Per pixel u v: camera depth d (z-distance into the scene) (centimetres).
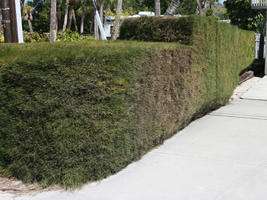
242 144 562
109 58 401
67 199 376
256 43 2181
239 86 1260
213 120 738
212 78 759
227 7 2544
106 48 440
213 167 459
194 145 558
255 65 1686
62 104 393
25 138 408
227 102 929
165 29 666
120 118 419
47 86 393
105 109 405
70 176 400
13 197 382
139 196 380
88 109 399
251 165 466
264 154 510
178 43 630
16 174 429
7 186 410
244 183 409
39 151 404
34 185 412
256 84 1262
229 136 611
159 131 532
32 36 1496
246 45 1538
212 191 390
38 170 409
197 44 659
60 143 397
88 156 407
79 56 391
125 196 381
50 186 406
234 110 834
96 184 411
